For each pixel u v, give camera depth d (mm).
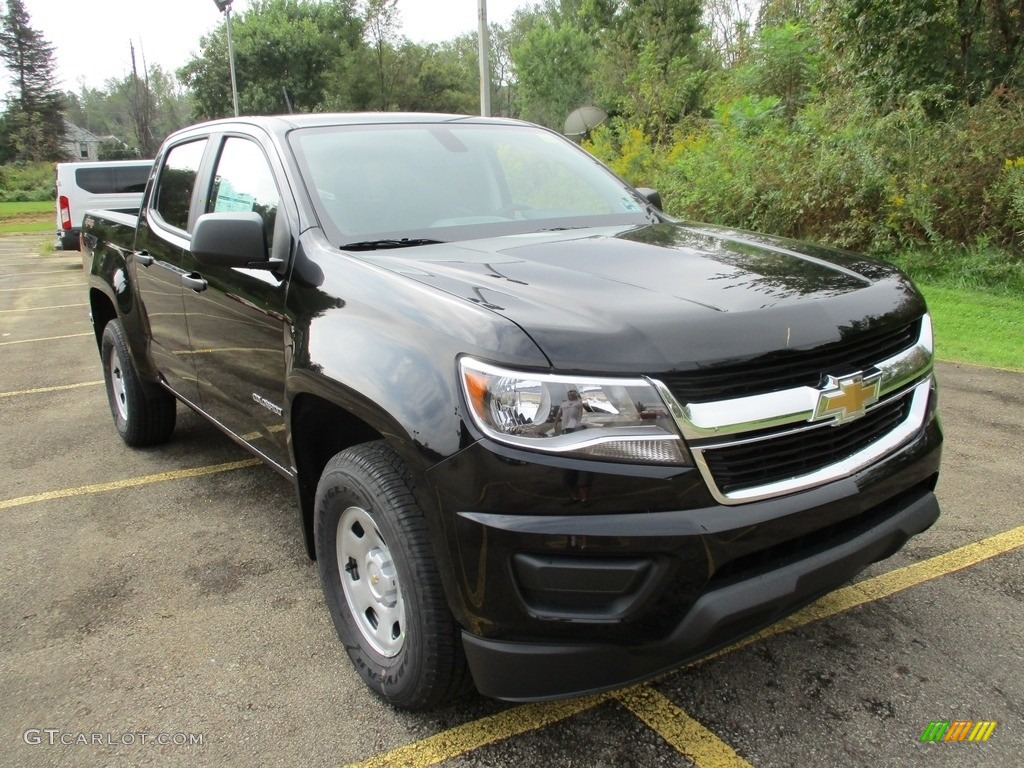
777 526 2141
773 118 12578
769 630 2998
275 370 3078
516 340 2072
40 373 7629
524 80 31781
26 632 3133
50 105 71875
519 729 2514
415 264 2674
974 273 9031
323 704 2658
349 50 39781
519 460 2025
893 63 10891
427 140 3658
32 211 40812
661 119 17375
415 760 2393
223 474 4773
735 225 11148
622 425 2027
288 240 3035
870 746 2393
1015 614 3047
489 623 2113
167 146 4574
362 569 2662
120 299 4754
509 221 3346
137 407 4977
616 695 2662
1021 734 2422
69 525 4105
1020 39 10586
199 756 2436
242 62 39188
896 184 9766
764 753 2379
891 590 3238
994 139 9312
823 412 2230
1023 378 6137
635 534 2014
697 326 2131
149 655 2961
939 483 4250
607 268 2602
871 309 2438
